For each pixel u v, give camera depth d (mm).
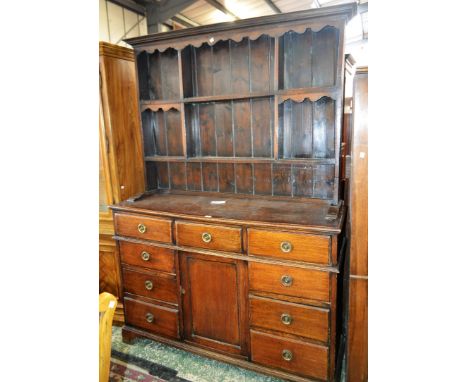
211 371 1719
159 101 1993
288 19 1563
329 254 1364
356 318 1444
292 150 1867
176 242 1691
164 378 1675
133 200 1948
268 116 1879
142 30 3682
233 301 1607
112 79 2027
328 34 1670
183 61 1908
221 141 2037
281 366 1537
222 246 1571
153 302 1835
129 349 1916
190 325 1751
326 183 1830
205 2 3652
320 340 1437
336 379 1496
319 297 1410
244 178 2023
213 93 1999
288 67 1777
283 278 1455
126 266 1890
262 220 1495
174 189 2232
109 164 2072
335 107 1701
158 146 2229
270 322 1524
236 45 1881
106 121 2023
